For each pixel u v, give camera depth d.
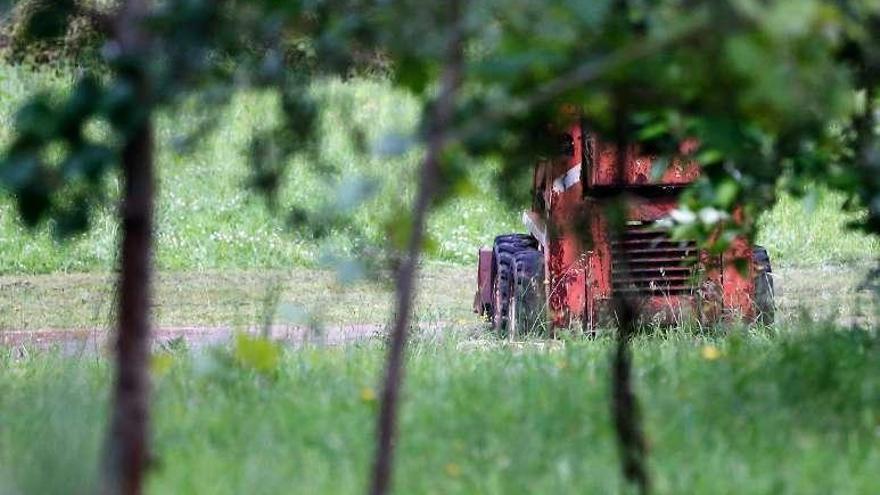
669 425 26.80
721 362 32.72
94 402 30.62
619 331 31.62
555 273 51.06
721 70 19.53
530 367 34.25
